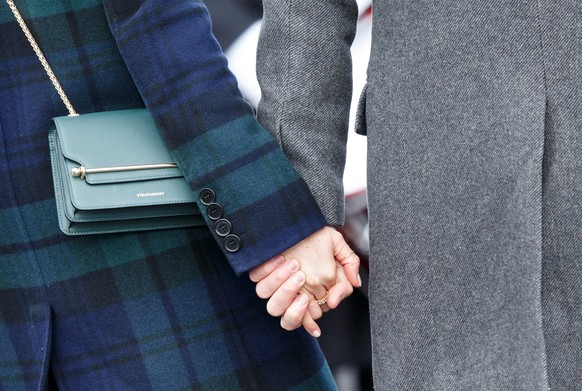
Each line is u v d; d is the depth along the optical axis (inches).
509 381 189.6
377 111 201.3
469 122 189.9
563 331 187.2
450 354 196.7
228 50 303.4
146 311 204.5
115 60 206.8
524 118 184.7
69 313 203.9
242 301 211.8
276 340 215.9
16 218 204.5
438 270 195.8
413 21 195.6
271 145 206.1
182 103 203.2
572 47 181.8
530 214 184.4
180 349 205.9
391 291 201.3
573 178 183.0
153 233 205.3
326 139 212.4
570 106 182.7
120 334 203.9
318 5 212.1
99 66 205.9
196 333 207.2
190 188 201.9
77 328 204.4
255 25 304.2
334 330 299.7
